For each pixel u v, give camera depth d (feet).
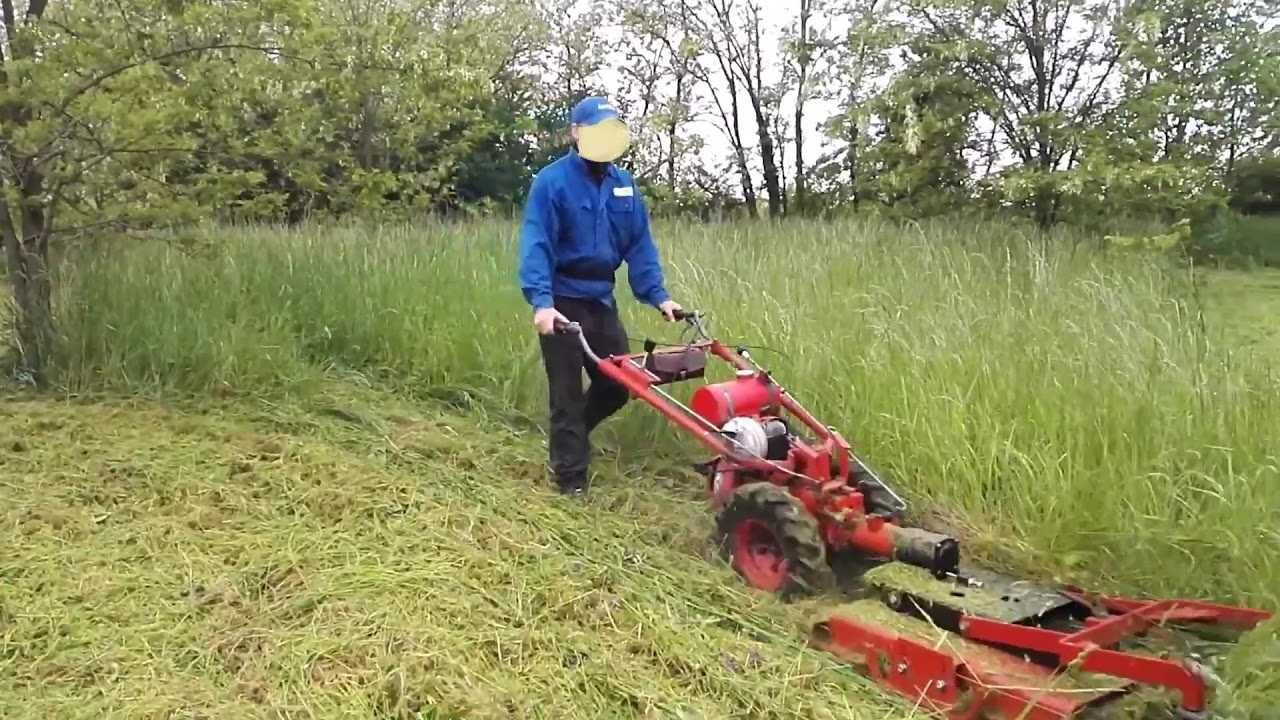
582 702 11.16
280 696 11.18
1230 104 39.45
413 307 25.35
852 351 20.22
